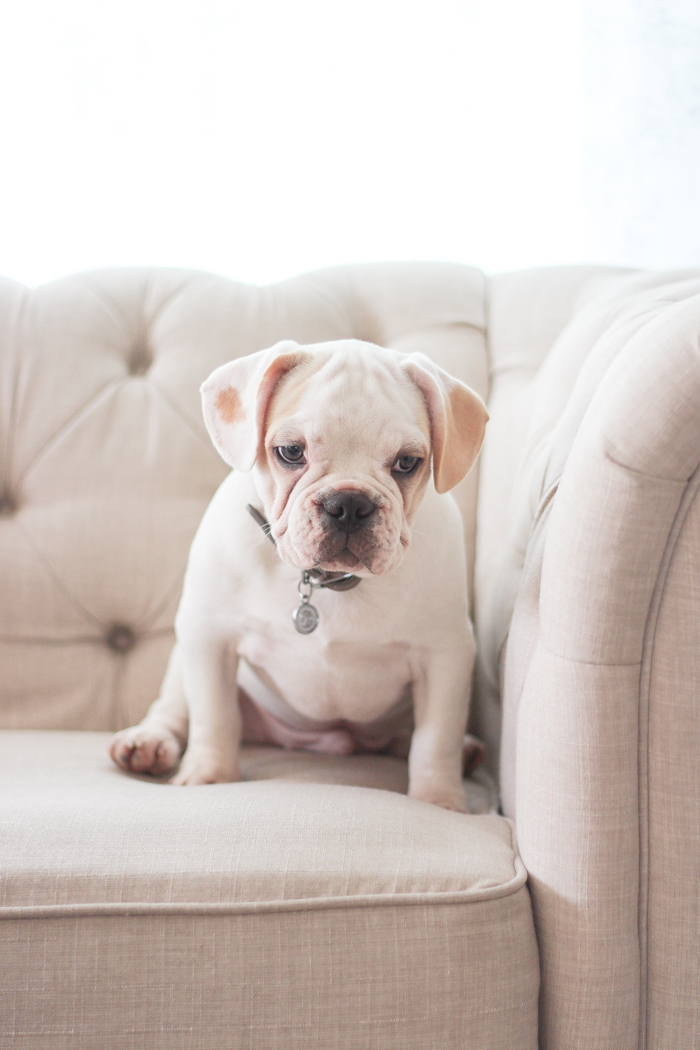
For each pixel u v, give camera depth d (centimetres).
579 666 69
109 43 182
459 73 186
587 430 71
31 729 124
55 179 181
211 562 100
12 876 64
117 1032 60
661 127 182
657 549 67
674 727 67
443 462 92
